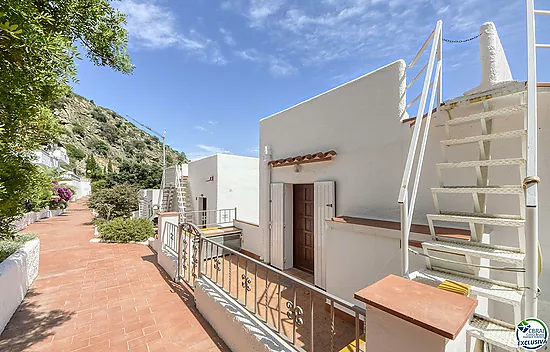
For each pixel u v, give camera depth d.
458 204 3.17
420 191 3.54
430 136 3.42
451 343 1.21
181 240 4.99
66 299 4.21
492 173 2.88
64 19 2.39
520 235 1.92
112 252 7.25
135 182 24.52
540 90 2.41
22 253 4.41
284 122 6.21
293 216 6.21
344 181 4.66
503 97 2.62
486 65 2.89
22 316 3.65
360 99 4.41
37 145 2.85
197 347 2.97
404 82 3.78
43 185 3.02
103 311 3.82
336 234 3.89
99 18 2.67
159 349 2.93
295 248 6.14
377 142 4.11
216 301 3.27
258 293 4.55
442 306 1.29
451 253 2.19
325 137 5.10
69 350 2.90
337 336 3.28
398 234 3.03
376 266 3.31
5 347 2.94
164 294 4.43
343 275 3.76
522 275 1.82
